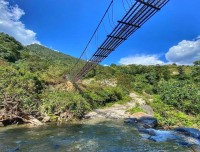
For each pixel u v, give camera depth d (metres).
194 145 15.71
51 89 32.34
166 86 46.97
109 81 49.91
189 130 20.30
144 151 14.39
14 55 50.56
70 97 28.53
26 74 30.25
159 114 29.17
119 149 14.59
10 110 20.86
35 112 23.06
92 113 29.08
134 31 11.19
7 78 26.42
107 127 21.95
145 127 22.70
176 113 29.78
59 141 15.84
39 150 13.53
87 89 37.88
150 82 57.47
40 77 34.25
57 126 21.44
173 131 20.80
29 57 55.66
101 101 34.50
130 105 35.47
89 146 14.96
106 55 16.30
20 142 15.07
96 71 53.19
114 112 30.64
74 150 13.88
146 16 9.73
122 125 23.23
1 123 19.98
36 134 17.64
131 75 60.81
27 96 24.55
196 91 39.41
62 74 42.16
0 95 22.11
